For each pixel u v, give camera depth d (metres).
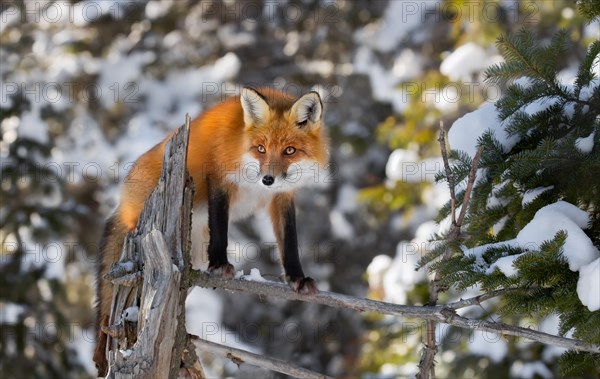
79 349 17.47
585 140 6.36
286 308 22.52
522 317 7.34
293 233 9.10
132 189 8.99
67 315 17.55
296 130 9.05
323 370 21.36
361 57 19.73
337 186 22.22
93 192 19.50
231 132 8.96
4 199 17.30
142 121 19.89
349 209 21.72
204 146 8.96
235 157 8.87
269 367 7.53
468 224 7.09
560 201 6.40
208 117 9.20
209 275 7.43
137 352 6.54
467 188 6.46
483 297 6.66
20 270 17.16
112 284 7.79
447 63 15.60
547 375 12.53
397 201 17.05
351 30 20.66
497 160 6.90
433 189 15.84
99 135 19.25
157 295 6.57
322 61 21.59
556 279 6.11
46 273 17.27
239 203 9.30
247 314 22.19
